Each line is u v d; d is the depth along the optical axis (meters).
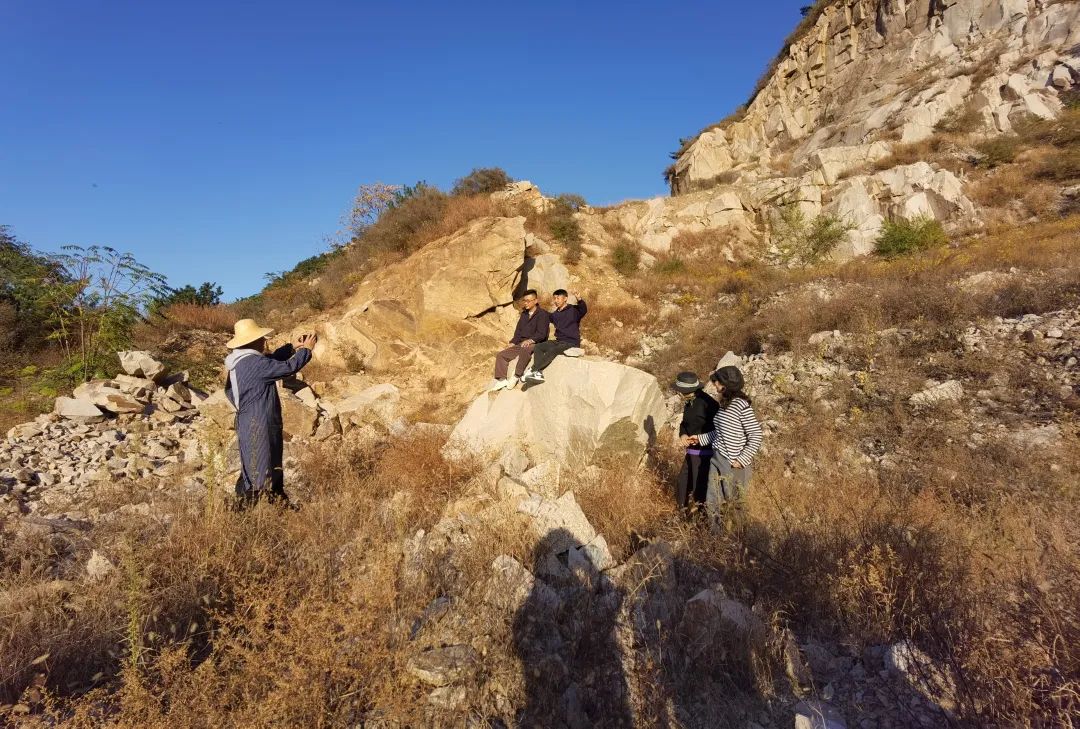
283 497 4.29
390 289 14.01
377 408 8.01
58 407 7.79
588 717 2.36
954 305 8.99
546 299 14.94
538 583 3.02
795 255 21.19
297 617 2.43
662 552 3.33
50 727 2.07
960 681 2.39
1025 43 26.95
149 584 2.92
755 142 35.91
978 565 3.30
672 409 8.70
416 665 2.41
